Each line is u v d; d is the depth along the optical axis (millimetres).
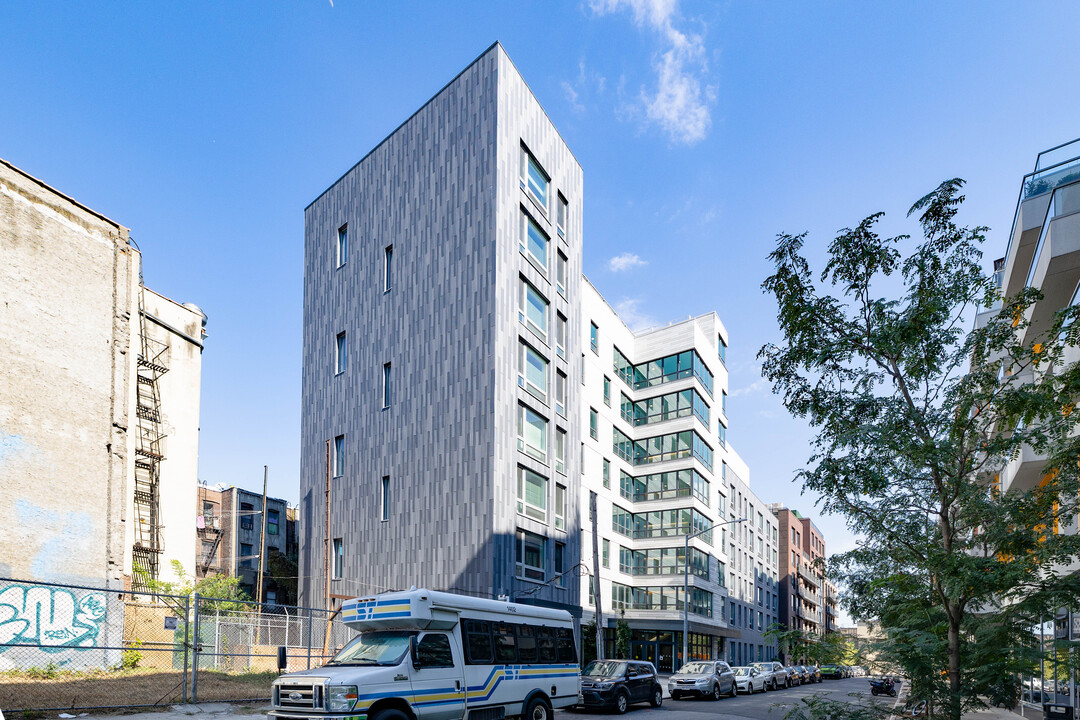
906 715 9555
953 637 9023
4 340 18672
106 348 21438
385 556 30938
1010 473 19641
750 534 70312
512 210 31422
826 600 106438
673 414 50562
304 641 32406
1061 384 8602
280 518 48219
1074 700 19078
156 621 24266
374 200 35875
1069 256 15805
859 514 9188
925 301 8656
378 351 33812
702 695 29781
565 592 32500
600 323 46094
